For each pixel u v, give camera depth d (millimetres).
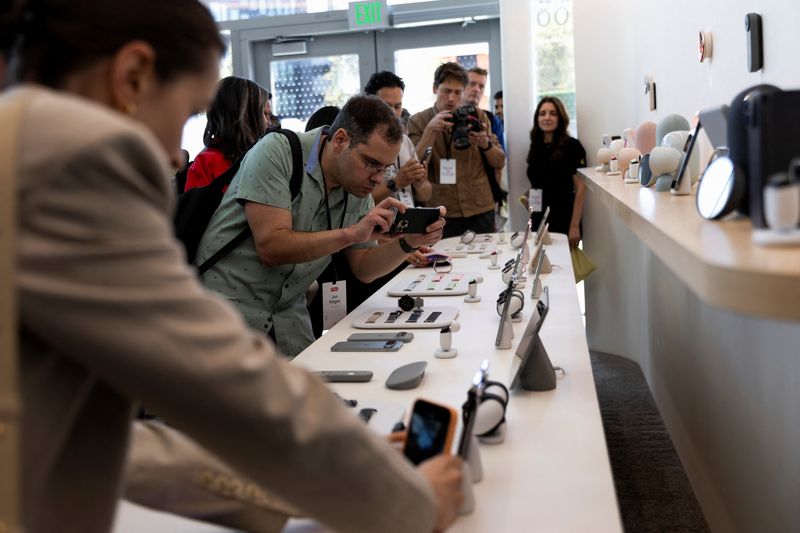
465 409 1093
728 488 2172
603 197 2135
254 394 631
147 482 1016
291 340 2258
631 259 4352
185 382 606
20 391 593
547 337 1936
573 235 4629
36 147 559
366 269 2477
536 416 1404
